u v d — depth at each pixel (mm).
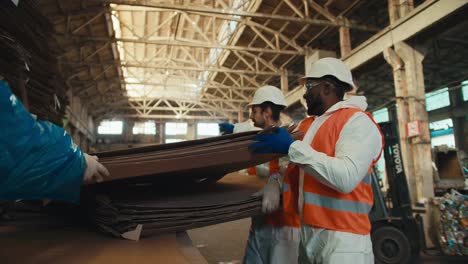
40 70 1587
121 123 24641
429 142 7117
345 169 1194
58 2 9578
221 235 5805
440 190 7465
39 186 843
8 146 734
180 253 1168
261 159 1760
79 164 963
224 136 1481
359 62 8977
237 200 1694
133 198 1540
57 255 1033
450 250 4500
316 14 10969
